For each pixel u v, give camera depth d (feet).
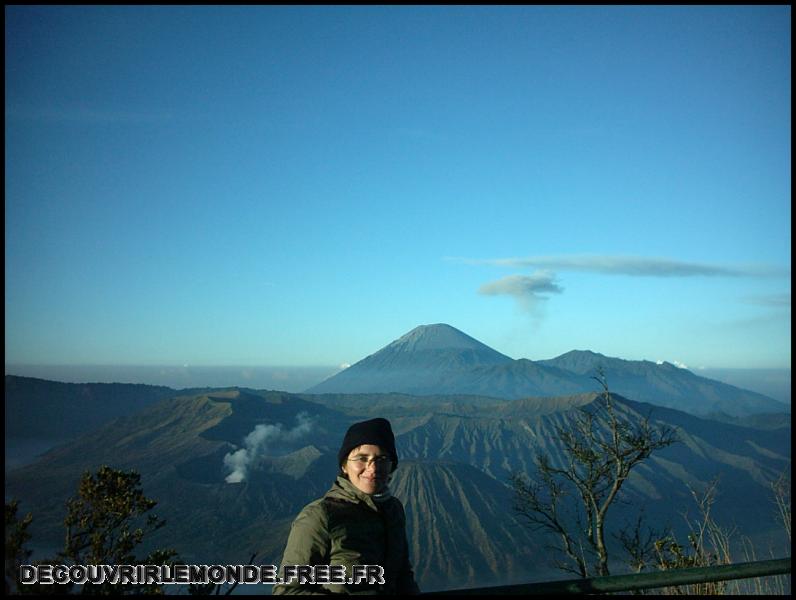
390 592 11.44
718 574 11.91
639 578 11.51
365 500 11.65
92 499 17.80
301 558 10.98
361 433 11.87
